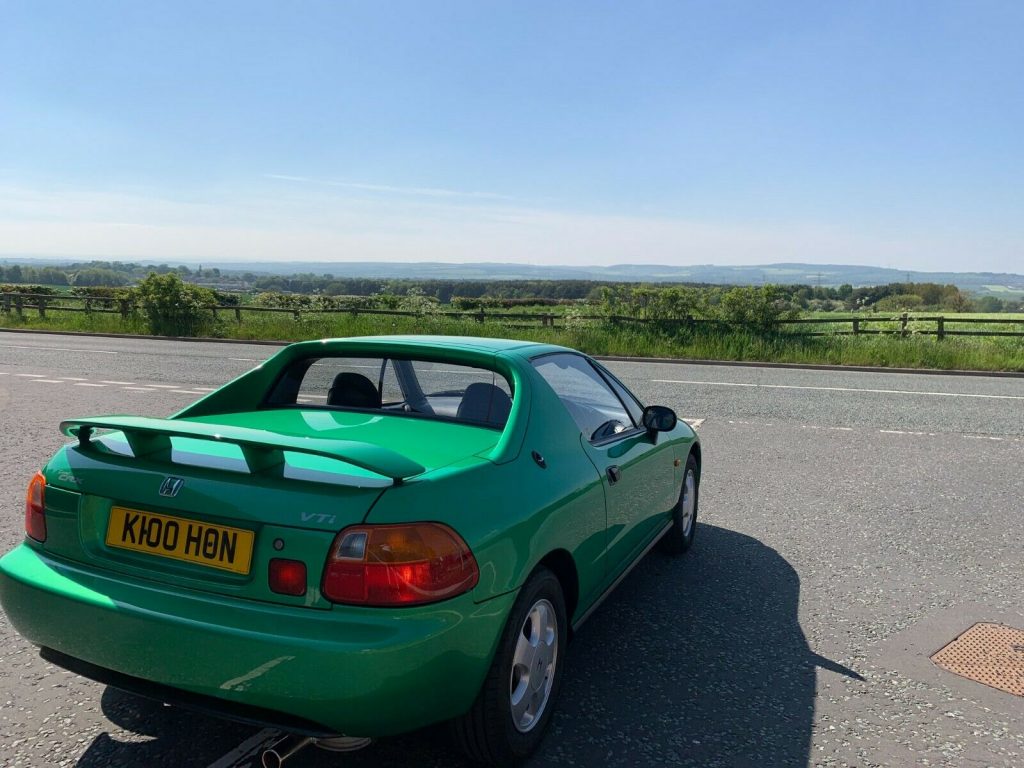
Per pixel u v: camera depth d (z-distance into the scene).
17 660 3.34
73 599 2.40
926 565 4.83
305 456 2.48
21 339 22.78
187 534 2.36
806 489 6.70
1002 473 7.32
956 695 3.22
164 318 25.59
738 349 19.91
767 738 2.87
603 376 4.04
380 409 3.38
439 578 2.21
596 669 3.39
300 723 2.19
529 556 2.55
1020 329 22.27
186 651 2.23
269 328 24.81
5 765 2.56
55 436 8.09
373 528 2.16
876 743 2.85
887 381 15.09
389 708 2.15
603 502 3.28
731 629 3.85
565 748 2.77
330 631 2.12
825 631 3.84
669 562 4.85
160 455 2.53
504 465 2.67
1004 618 4.04
